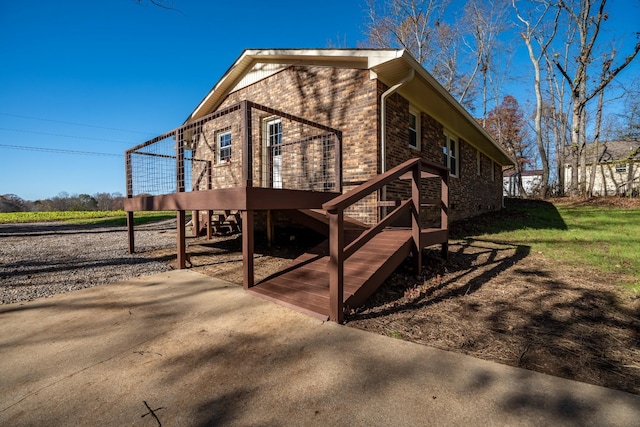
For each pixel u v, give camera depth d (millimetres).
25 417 1493
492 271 4289
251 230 3578
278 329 2525
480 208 12000
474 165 11438
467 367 1901
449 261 4840
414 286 3666
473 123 8297
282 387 1717
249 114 3531
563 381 1734
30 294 3469
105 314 2883
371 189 3021
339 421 1434
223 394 1660
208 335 2422
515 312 2846
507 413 1467
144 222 14609
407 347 2186
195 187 8938
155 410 1535
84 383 1780
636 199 13602
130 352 2154
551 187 20562
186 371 1900
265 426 1411
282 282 3572
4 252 5910
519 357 2029
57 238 8086
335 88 6125
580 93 16172
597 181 22547
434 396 1610
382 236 4398
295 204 4117
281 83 7121
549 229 8078
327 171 6164
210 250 6301
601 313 2787
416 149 7137
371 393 1647
